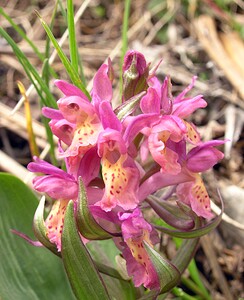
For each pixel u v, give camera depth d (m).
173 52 0.22
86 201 0.10
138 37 0.24
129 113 0.10
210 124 0.19
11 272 0.13
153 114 0.10
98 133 0.10
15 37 0.23
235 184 0.18
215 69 0.21
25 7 0.25
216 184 0.17
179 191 0.11
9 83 0.21
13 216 0.13
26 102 0.16
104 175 0.10
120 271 0.12
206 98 0.20
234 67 0.21
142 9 0.25
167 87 0.11
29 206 0.13
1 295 0.12
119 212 0.11
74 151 0.10
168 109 0.11
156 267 0.10
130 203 0.10
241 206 0.17
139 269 0.11
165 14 0.24
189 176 0.11
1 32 0.14
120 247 0.11
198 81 0.21
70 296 0.13
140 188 0.11
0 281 0.13
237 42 0.22
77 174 0.11
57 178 0.11
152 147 0.10
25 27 0.24
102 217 0.11
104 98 0.11
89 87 0.19
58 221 0.11
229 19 0.23
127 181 0.10
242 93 0.20
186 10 0.24
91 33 0.24
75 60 0.13
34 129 0.19
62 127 0.11
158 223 0.15
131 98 0.10
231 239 0.17
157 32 0.23
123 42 0.15
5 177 0.13
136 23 0.24
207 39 0.22
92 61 0.22
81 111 0.10
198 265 0.17
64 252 0.10
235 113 0.19
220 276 0.16
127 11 0.15
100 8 0.25
